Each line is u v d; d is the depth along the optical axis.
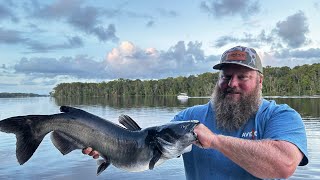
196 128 0.95
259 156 0.90
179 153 0.98
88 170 3.24
